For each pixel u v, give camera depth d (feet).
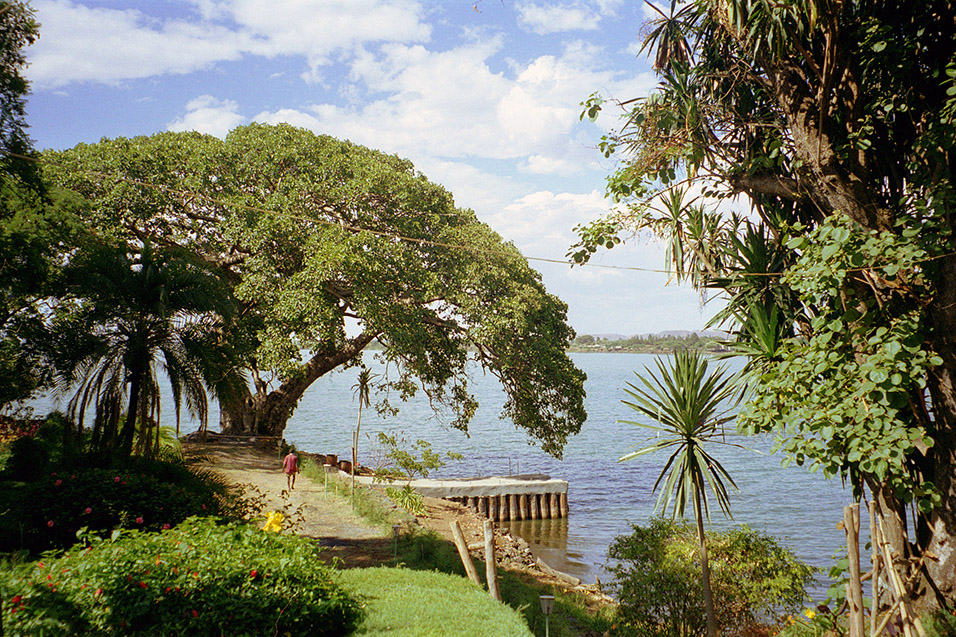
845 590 25.90
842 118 31.30
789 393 26.55
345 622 27.55
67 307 63.77
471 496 97.25
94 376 56.49
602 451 180.65
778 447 25.93
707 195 34.73
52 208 61.52
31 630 19.71
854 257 24.93
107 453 54.13
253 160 98.17
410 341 90.07
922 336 25.25
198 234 97.66
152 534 28.68
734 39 32.48
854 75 30.01
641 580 35.76
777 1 27.96
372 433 216.74
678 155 33.30
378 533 53.06
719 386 31.09
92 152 93.91
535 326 98.43
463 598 31.91
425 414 307.78
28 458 51.29
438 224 102.83
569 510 106.32
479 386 633.61
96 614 22.00
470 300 93.56
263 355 87.25
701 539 30.86
